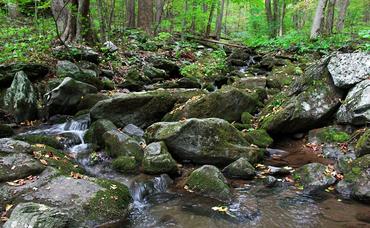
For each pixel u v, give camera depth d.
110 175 5.99
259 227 4.44
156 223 4.58
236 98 8.40
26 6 14.85
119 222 4.61
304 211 4.85
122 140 6.65
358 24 25.14
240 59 16.34
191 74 12.85
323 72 8.18
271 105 8.66
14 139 6.53
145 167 5.94
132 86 10.96
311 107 7.60
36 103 8.84
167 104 8.63
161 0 19.95
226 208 4.92
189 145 6.46
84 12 12.69
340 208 4.91
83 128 8.16
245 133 7.48
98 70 11.30
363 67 7.59
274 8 24.70
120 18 20.38
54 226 4.07
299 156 6.92
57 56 10.84
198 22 24.30
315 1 23.19
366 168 5.45
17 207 4.27
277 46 18.14
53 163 5.80
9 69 9.36
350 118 7.13
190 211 4.86
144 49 15.92
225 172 6.07
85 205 4.65
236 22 42.62
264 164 6.55
